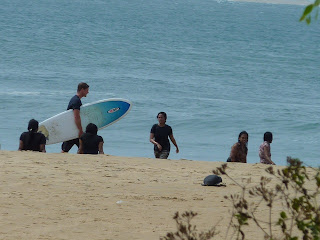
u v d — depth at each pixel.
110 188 23.75
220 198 22.55
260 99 99.75
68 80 104.56
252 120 77.88
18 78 102.56
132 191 23.34
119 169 27.95
